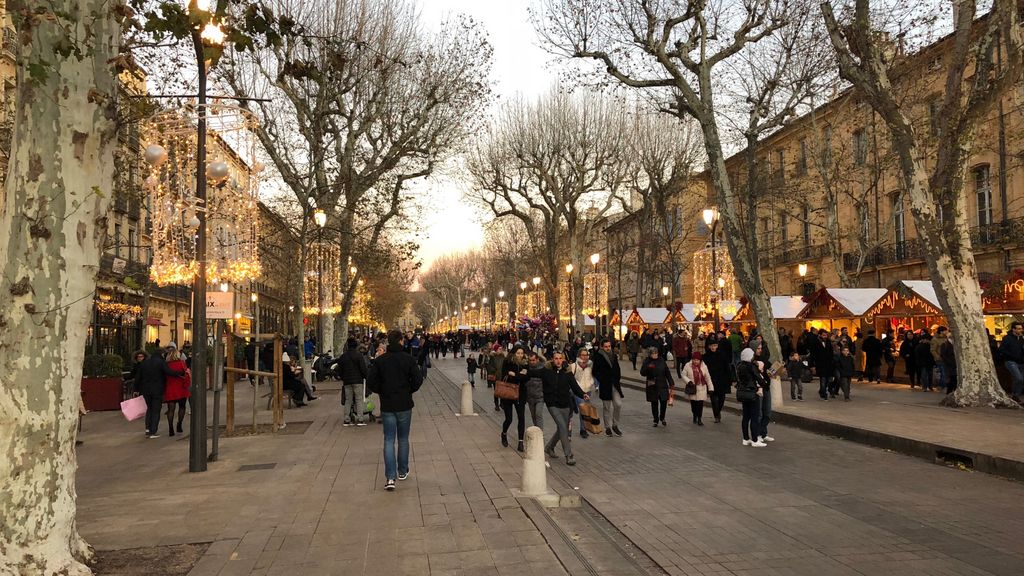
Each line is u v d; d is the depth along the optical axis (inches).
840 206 1493.6
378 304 2393.0
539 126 1489.9
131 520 260.8
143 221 1296.8
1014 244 1010.7
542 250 1814.7
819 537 242.2
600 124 1481.3
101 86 193.2
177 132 444.5
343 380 565.6
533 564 205.8
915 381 841.5
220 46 233.0
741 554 224.2
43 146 181.3
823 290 987.9
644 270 1764.3
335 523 253.4
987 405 573.0
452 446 443.5
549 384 391.5
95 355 701.3
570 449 389.7
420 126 971.9
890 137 987.3
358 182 991.6
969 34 573.0
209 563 208.1
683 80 803.4
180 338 1651.1
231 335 511.2
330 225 988.6
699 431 525.3
